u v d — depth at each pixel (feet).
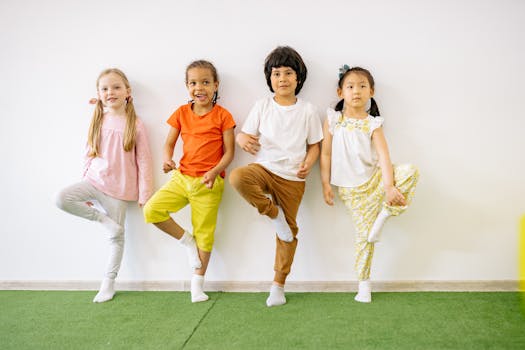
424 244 5.71
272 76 5.35
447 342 4.15
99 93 5.64
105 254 6.11
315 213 5.77
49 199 6.15
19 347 4.26
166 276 5.99
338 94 5.57
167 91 5.86
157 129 5.91
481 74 5.57
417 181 5.27
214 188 5.47
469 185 5.65
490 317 4.72
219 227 5.88
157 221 5.44
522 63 5.53
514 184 5.62
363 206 5.41
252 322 4.71
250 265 5.87
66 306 5.37
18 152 6.15
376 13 5.58
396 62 5.60
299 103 5.50
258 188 4.98
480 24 5.53
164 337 4.40
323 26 5.64
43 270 6.16
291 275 5.83
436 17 5.55
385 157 5.24
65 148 6.08
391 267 5.74
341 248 5.76
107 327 4.69
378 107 5.64
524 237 5.45
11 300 5.64
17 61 6.06
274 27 5.69
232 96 5.78
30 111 6.10
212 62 5.78
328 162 5.53
